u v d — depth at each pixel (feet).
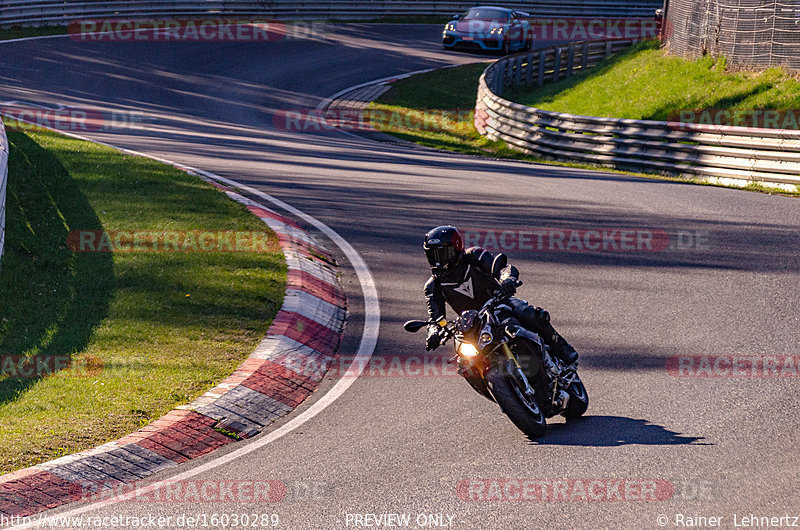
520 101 337.72
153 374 80.28
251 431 71.67
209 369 82.12
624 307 98.73
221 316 96.02
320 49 421.18
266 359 84.07
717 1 274.57
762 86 245.45
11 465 62.39
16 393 77.05
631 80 300.20
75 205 135.33
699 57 285.84
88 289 103.35
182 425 69.62
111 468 62.80
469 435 67.21
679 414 68.39
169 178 157.89
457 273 66.85
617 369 80.23
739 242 126.21
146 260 112.47
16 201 131.03
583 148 233.96
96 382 78.59
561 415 70.54
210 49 399.44
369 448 65.51
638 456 60.49
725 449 60.70
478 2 511.40
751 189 186.91
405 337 94.22
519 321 67.77
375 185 174.50
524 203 158.20
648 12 512.63
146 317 94.73
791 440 61.62
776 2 250.57
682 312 95.81
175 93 318.04
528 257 121.29
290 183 173.68
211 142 228.22
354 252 126.82
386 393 78.33
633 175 208.23
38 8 387.34
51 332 92.32
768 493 53.47
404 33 472.44
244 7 451.12
